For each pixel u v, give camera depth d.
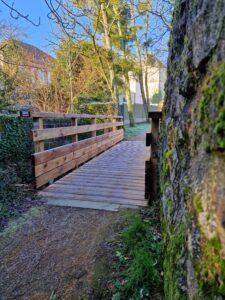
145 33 8.35
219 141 0.73
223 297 0.66
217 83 0.78
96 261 1.75
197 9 1.18
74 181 3.64
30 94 8.80
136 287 1.46
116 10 7.40
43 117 3.24
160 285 1.47
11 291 1.51
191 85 1.14
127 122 14.16
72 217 2.45
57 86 9.27
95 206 2.71
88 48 8.67
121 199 2.90
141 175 3.98
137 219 2.15
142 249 1.76
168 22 5.28
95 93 9.95
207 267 0.76
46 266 1.72
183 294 0.95
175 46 1.90
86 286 1.53
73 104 8.81
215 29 0.89
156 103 23.00
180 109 1.41
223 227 0.69
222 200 0.70
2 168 3.68
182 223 1.11
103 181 3.65
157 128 2.68
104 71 9.46
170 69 2.09
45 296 1.47
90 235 2.10
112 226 2.24
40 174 3.22
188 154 1.15
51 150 3.50
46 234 2.13
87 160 5.13
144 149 6.71
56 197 2.97
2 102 6.16
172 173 1.54
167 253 1.36
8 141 4.41
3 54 7.22
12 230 2.19
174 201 1.41
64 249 1.91
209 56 0.92
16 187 3.12
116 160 5.23
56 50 9.11
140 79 14.15
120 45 10.34
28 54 9.17
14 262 1.77
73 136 4.39
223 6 0.85
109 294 1.45
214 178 0.76
